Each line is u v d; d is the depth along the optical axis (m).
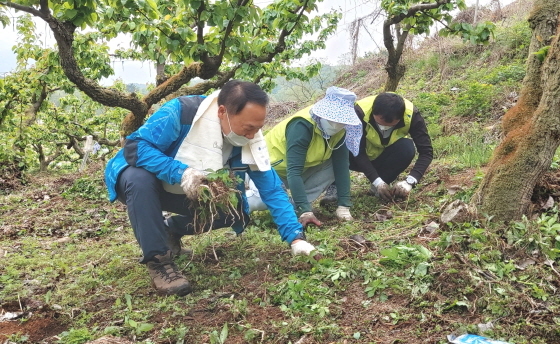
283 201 3.22
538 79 3.43
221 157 2.85
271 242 3.67
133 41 4.94
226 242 3.85
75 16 4.49
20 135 11.21
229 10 4.66
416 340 2.17
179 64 9.05
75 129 14.95
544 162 3.11
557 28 3.17
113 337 2.38
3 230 5.17
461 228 3.15
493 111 7.48
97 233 4.84
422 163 4.52
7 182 9.80
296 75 10.80
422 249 2.89
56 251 4.18
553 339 2.10
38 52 10.39
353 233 3.71
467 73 10.75
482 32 5.65
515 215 3.11
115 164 3.00
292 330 2.32
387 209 4.32
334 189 4.79
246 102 2.70
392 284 2.64
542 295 2.40
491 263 2.74
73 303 2.93
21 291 3.14
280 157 4.35
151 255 2.82
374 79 14.12
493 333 2.15
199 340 2.37
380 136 4.50
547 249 2.76
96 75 8.45
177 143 2.89
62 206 6.38
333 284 2.78
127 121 6.18
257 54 5.77
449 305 2.41
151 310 2.70
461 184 4.50
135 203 2.81
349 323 2.37
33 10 4.29
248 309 2.56
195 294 2.86
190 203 3.13
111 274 3.38
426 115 8.42
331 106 3.81
